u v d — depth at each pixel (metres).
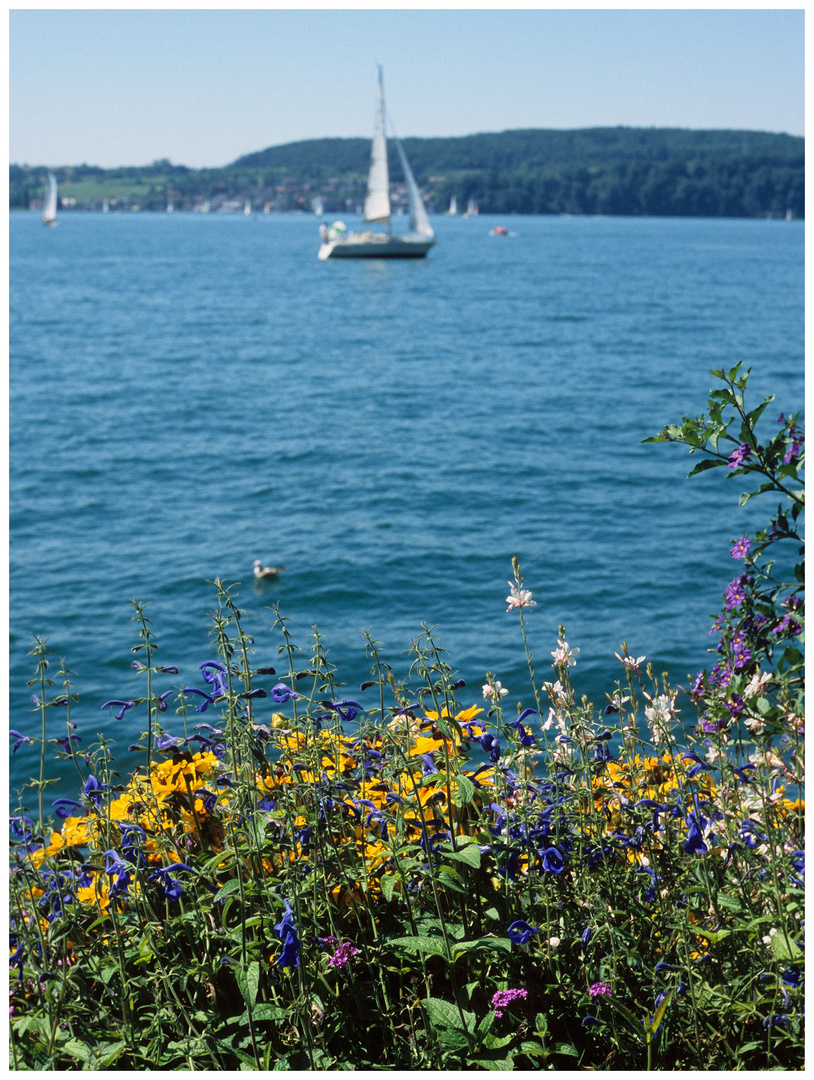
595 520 18.78
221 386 36.25
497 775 2.75
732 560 15.89
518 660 11.80
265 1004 2.41
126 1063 2.44
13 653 12.50
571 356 43.00
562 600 14.27
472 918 2.71
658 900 2.66
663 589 14.62
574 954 2.62
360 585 15.39
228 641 2.50
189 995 2.55
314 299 71.75
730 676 2.80
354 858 2.76
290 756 2.63
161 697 2.64
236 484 22.39
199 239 175.50
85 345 47.12
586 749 2.76
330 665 2.62
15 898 2.41
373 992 2.57
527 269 100.25
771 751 2.57
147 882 2.52
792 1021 2.41
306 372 39.72
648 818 2.69
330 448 25.91
